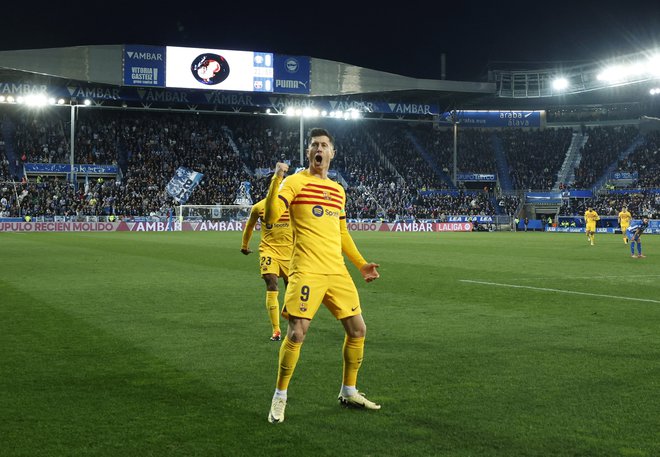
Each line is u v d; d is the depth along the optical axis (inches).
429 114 2399.1
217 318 390.0
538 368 264.1
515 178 2578.7
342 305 210.5
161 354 290.8
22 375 252.5
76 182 2172.7
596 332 344.2
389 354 290.5
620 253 1027.3
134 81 2021.4
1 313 406.6
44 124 2354.8
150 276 635.5
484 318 390.0
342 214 219.5
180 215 2081.7
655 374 254.1
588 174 2524.6
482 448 177.0
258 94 2253.9
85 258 869.8
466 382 242.7
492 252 1039.0
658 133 2635.3
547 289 536.4
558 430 190.2
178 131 2475.4
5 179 2103.8
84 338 326.3
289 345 199.9
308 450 175.6
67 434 186.7
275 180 207.2
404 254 984.9
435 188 2484.0
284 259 339.6
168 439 183.2
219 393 228.5
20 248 1093.8
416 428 192.5
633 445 178.7
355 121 2711.6
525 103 2738.7
